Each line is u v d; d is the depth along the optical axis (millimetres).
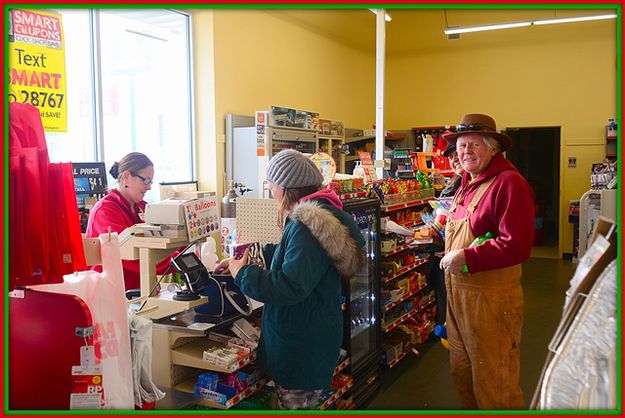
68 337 1790
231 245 2875
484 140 2617
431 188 5344
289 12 7816
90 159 5578
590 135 9953
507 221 2406
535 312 6074
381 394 3783
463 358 2711
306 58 8727
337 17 8203
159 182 6047
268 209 2891
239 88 7078
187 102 6770
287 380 2211
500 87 10695
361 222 3648
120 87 5902
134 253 2531
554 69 10195
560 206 10086
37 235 1629
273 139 6309
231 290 2486
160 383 2412
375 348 3840
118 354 1874
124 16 5883
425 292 5219
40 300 1814
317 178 2342
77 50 5363
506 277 2514
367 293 3852
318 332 2201
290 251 2111
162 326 2385
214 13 6562
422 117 11477
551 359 1526
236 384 2289
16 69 4484
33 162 1616
